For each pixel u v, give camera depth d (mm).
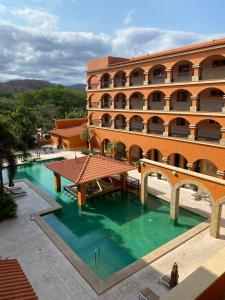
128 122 35062
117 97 38094
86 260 15328
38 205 22094
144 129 32812
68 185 26922
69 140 44438
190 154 27766
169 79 28625
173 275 12172
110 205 23062
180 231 18656
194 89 26500
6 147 20219
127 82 34031
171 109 29562
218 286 6055
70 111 85125
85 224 19703
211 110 26625
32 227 18344
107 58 36531
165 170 19953
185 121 30172
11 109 77500
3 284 8891
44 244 16250
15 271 9906
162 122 32875
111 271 14344
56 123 50188
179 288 5660
